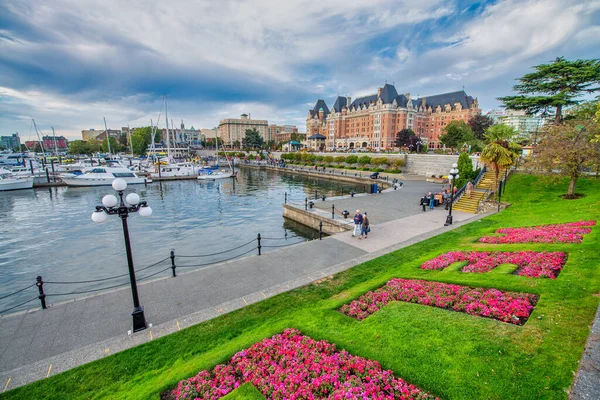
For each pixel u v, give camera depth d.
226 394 5.77
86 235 24.12
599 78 32.25
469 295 8.64
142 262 18.25
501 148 24.36
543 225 16.02
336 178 64.69
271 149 168.62
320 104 164.12
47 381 6.78
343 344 6.88
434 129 125.94
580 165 21.02
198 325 8.91
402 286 10.03
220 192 48.75
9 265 17.98
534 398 4.71
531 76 35.66
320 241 16.95
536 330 6.43
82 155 144.00
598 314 6.58
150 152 121.06
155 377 6.70
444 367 5.72
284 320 8.62
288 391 5.56
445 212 24.53
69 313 9.73
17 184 50.00
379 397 5.11
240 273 12.71
